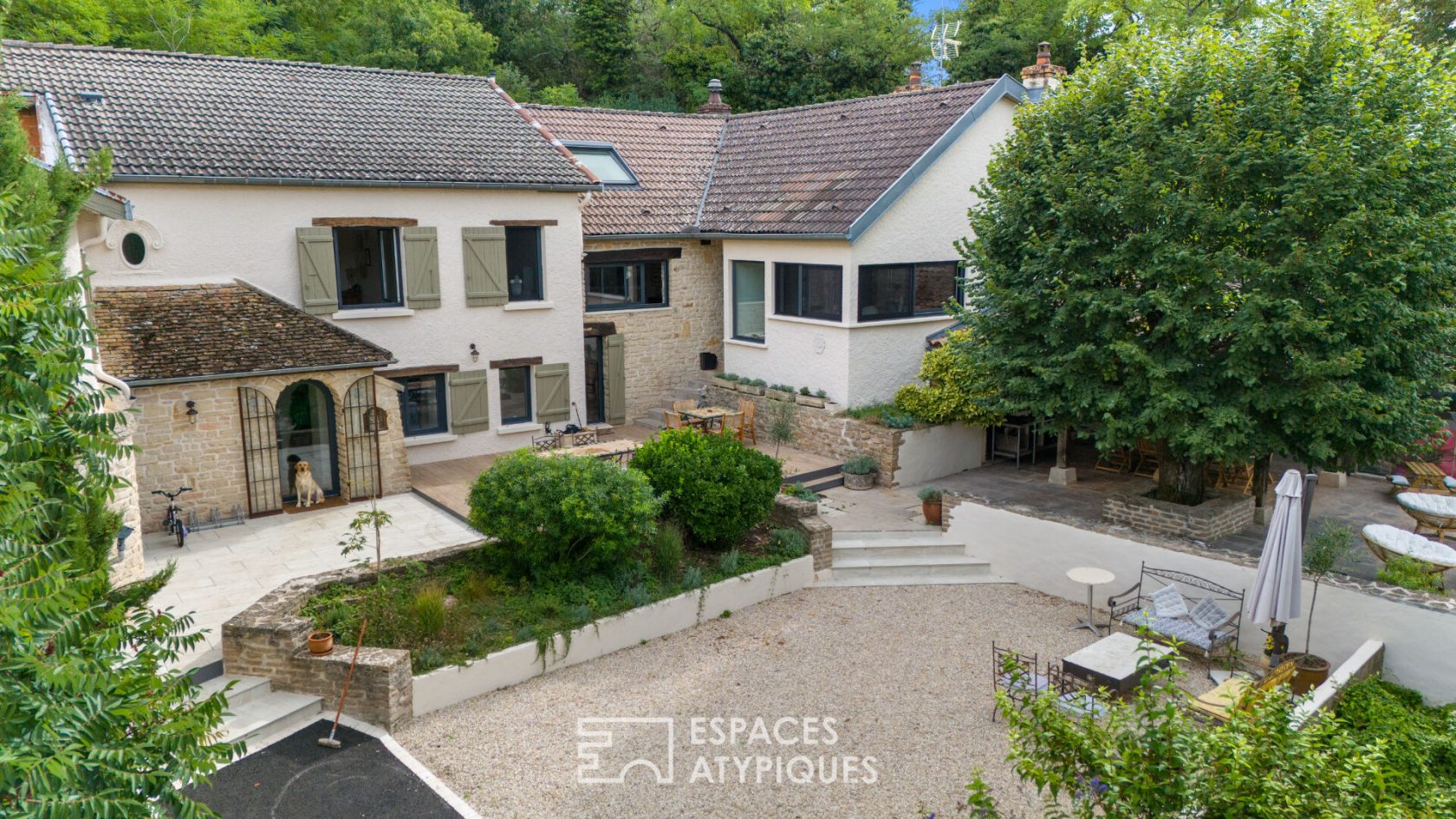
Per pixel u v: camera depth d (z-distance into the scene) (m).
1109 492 19.45
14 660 4.93
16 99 8.86
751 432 22.17
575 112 26.00
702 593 14.63
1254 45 15.48
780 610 15.27
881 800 10.28
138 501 14.31
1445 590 13.84
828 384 21.64
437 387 20.64
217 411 16.34
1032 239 15.99
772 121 26.95
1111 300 15.15
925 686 12.77
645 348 23.97
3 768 4.32
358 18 39.09
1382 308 13.59
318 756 10.75
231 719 11.03
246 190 17.81
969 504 17.16
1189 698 7.32
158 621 6.66
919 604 15.59
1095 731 6.93
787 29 42.88
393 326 19.58
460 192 19.91
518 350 21.30
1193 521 16.08
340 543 14.00
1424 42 29.09
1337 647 13.22
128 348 15.88
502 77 40.81
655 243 23.58
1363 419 14.12
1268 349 13.74
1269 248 14.38
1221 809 6.30
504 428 21.31
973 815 7.49
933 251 22.12
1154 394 14.56
